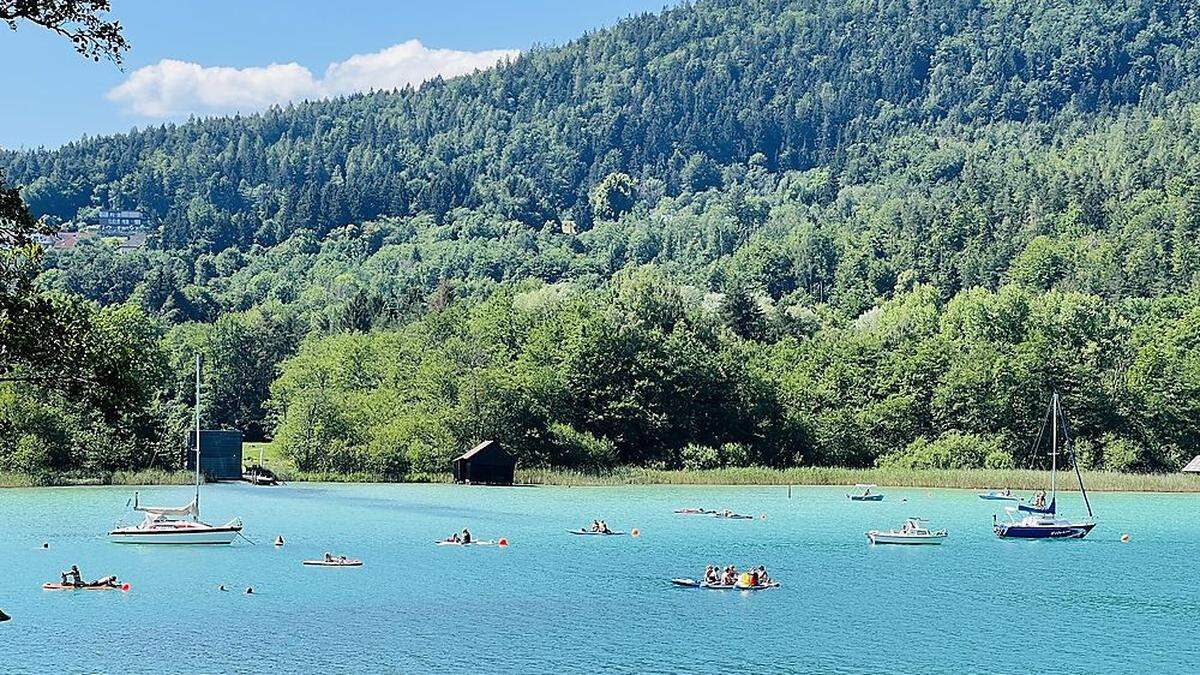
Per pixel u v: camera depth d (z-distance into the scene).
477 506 139.12
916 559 99.62
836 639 70.12
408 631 71.38
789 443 199.50
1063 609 78.88
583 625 73.44
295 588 84.19
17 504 134.75
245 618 74.50
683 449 190.38
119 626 72.19
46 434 166.88
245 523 120.00
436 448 179.00
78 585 83.75
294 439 180.88
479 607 78.12
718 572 90.06
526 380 189.38
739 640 69.75
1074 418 195.50
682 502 146.38
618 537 111.88
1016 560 99.69
